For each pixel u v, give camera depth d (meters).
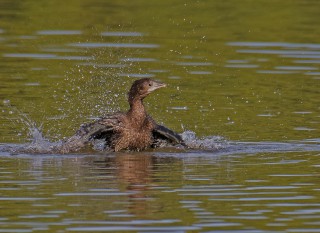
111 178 13.68
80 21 25.62
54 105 18.52
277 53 22.98
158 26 25.16
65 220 11.55
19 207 12.09
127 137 15.95
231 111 18.30
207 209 12.04
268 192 12.85
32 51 22.78
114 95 19.36
